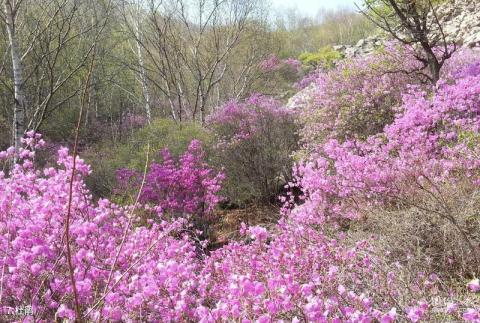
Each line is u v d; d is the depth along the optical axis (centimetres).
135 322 298
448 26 1277
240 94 2120
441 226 383
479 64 810
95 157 1238
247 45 2147
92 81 1617
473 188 448
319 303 247
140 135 1308
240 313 244
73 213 399
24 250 319
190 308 315
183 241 476
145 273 339
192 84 2088
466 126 553
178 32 1750
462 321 269
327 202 522
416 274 348
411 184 456
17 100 905
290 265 333
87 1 1316
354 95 858
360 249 405
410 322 279
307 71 3067
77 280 320
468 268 366
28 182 438
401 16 708
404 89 812
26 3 1178
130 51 1919
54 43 1373
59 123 1717
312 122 939
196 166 907
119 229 455
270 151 1016
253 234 346
